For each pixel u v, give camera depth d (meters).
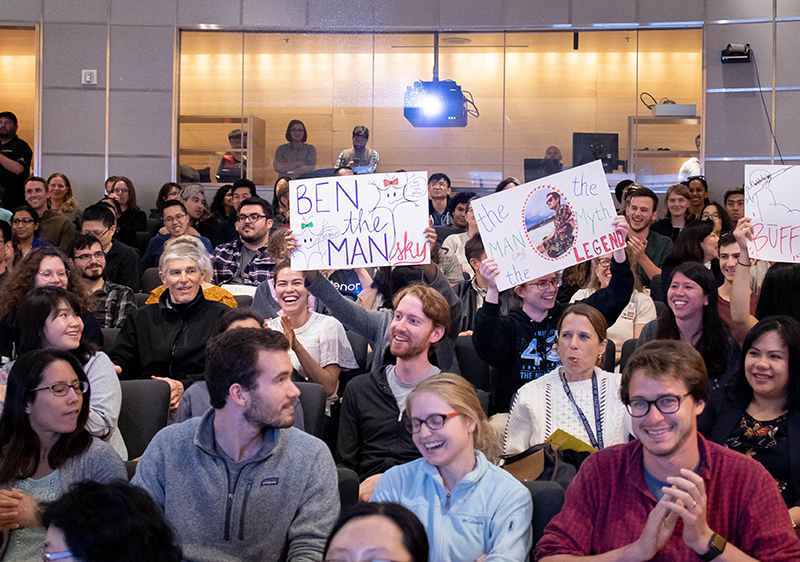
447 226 6.68
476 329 3.31
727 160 8.19
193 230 6.48
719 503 1.97
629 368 2.03
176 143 8.55
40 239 6.24
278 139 8.70
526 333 3.42
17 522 2.30
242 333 2.24
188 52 8.66
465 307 4.38
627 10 8.39
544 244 3.28
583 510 2.10
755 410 2.63
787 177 3.38
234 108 8.68
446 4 8.61
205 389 3.04
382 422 3.13
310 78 8.73
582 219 3.27
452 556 2.15
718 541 1.84
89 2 8.51
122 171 8.49
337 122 8.75
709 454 2.01
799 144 8.04
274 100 8.70
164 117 8.50
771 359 2.55
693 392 1.97
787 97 8.06
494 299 3.28
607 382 2.89
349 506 1.43
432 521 2.19
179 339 3.82
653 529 1.86
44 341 2.97
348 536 1.35
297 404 2.93
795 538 1.91
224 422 2.24
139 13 8.52
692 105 8.35
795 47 8.05
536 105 8.71
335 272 4.87
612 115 8.60
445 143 8.78
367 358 3.87
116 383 3.04
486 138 8.77
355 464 3.15
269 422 2.21
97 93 8.48
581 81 8.64
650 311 4.06
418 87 8.66
